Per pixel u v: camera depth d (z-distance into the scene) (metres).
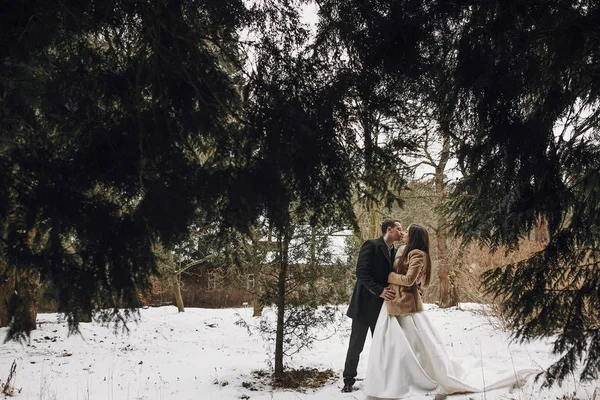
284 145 3.71
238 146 3.92
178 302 15.48
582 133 4.15
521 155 3.43
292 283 6.21
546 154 3.64
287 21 3.78
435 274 17.94
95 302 3.58
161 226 3.66
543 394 4.30
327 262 6.07
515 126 3.34
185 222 3.73
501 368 5.15
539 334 3.94
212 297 21.77
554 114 3.53
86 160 3.63
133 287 3.63
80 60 3.74
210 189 3.78
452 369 4.77
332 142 3.76
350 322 10.54
